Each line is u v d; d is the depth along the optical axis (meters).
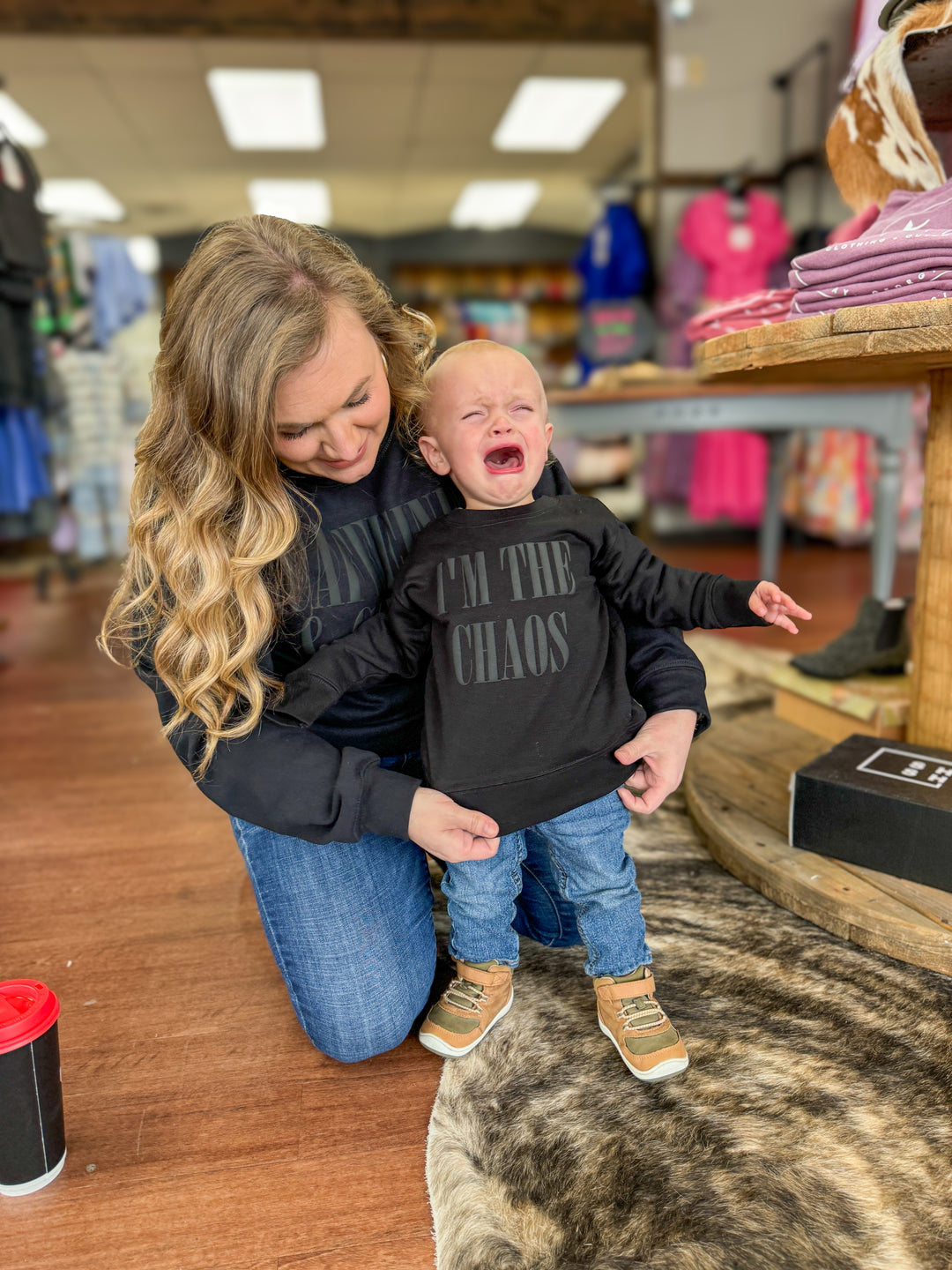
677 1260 0.80
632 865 1.09
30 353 3.33
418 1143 0.97
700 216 4.72
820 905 1.28
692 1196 0.86
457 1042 1.08
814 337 1.18
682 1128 0.95
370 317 0.95
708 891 1.41
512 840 1.07
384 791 0.93
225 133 6.35
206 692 0.95
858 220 1.54
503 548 1.03
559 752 0.97
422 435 1.10
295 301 0.85
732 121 4.83
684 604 1.03
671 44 4.73
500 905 1.07
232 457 0.90
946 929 1.17
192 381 0.88
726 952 1.25
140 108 5.85
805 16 4.72
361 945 1.06
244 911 1.49
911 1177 0.88
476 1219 0.85
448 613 1.00
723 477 4.93
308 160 6.98
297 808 0.94
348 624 1.06
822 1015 1.12
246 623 0.94
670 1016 1.13
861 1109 0.97
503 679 0.98
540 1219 0.85
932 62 1.31
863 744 1.45
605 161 7.11
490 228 9.18
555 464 1.18
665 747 1.02
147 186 7.57
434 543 1.04
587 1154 0.92
